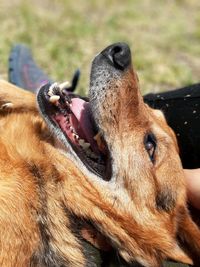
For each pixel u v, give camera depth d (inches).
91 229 13.9
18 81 20.0
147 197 14.5
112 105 14.4
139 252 14.0
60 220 13.5
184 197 15.0
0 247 12.5
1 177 13.0
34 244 12.9
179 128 17.1
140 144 14.7
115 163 14.3
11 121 14.7
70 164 14.0
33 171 13.4
